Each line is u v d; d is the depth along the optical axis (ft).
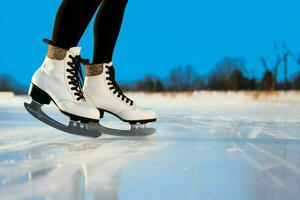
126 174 3.82
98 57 7.48
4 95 79.92
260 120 13.38
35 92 6.79
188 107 29.48
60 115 15.33
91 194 2.98
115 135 7.59
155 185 3.34
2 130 8.83
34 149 5.66
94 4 6.72
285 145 6.31
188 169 4.11
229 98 70.64
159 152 5.42
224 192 3.09
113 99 7.51
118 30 7.46
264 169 4.14
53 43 6.79
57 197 2.87
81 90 7.00
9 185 3.26
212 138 7.36
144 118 7.55
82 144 6.31
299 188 3.23
